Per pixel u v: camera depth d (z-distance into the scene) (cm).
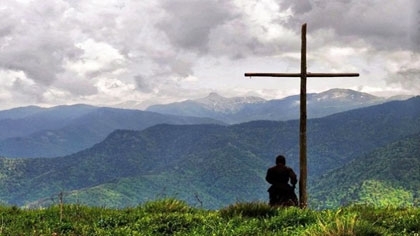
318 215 1187
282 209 1326
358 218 1104
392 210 1213
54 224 1284
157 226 1266
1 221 1315
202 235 1162
